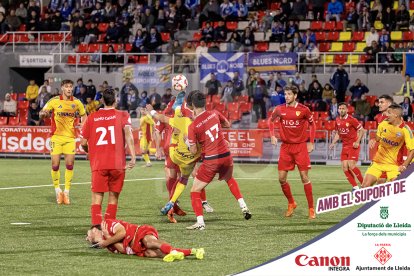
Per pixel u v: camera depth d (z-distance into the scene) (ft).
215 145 50.96
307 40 135.44
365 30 141.90
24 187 79.41
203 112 50.80
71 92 66.33
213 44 138.62
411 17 140.05
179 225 53.21
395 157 54.39
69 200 67.77
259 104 122.42
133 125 119.75
